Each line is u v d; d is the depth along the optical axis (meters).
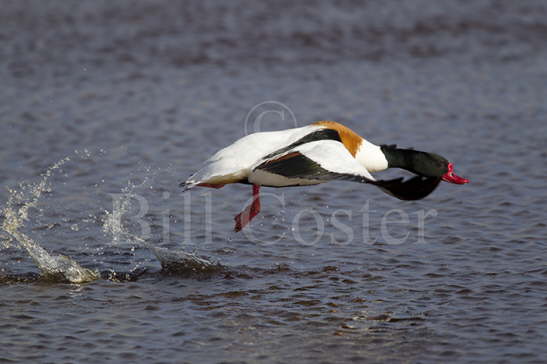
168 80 19.61
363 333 8.54
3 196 12.77
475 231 11.38
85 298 9.44
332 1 26.19
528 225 11.50
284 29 23.45
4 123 16.55
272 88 19.06
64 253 10.83
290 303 9.28
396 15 25.00
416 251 10.77
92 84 19.25
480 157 14.60
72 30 23.03
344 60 21.34
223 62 20.97
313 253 10.81
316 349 8.20
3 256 10.62
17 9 24.77
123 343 8.30
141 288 9.77
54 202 12.61
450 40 23.09
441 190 13.08
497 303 9.15
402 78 19.97
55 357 8.00
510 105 17.91
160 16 24.39
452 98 18.44
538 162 14.25
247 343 8.32
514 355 7.98
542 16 25.28
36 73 19.91
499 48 22.55
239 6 25.44
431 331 8.53
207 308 9.16
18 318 8.87
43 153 14.84
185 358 8.00
